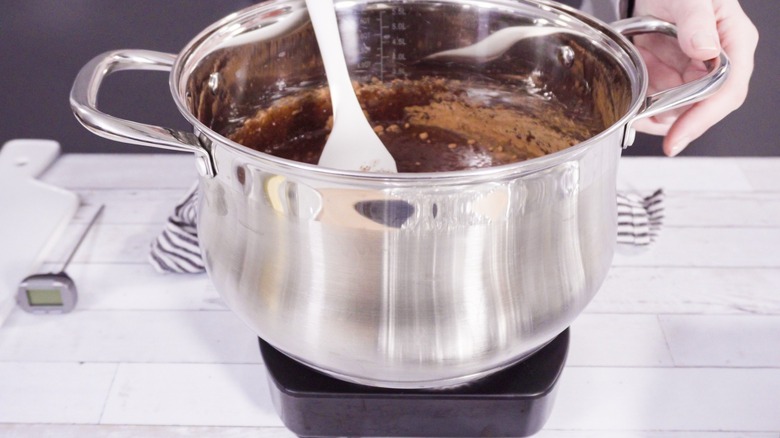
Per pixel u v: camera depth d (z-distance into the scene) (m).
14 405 0.84
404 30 0.90
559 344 0.82
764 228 0.98
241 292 0.76
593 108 0.86
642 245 0.96
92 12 1.30
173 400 0.84
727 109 0.90
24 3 1.29
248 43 0.86
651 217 0.98
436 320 0.72
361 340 0.73
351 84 0.88
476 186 0.68
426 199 0.68
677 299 0.92
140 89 1.34
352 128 0.87
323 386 0.79
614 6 1.00
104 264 0.96
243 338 0.89
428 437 0.81
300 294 0.73
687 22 0.84
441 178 0.67
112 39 1.32
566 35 0.85
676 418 0.83
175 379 0.86
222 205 0.75
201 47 0.82
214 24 0.83
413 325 0.72
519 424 0.79
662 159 1.06
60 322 0.90
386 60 0.92
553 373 0.80
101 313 0.91
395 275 0.71
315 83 0.92
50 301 0.91
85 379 0.86
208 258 0.78
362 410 0.79
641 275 0.94
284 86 0.90
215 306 0.92
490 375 0.79
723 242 0.97
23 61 1.33
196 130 0.73
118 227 0.99
